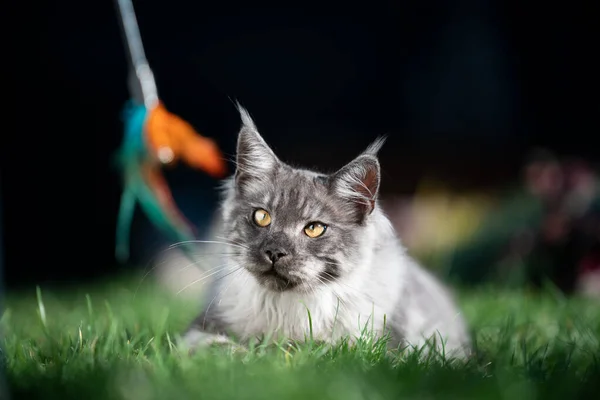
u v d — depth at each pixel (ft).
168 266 28.60
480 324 17.61
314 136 42.37
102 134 38.14
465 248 31.32
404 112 42.65
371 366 11.05
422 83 42.04
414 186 38.91
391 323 14.02
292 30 43.70
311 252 14.03
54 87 37.96
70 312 20.03
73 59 38.42
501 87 40.11
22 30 37.50
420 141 40.63
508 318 15.74
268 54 43.34
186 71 42.04
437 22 41.60
